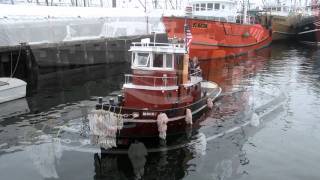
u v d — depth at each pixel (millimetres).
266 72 29094
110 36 33344
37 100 20844
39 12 31969
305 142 14195
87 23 31391
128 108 13203
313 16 52750
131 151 13141
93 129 12984
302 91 22297
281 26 51438
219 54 35969
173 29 32562
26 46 25562
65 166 12164
